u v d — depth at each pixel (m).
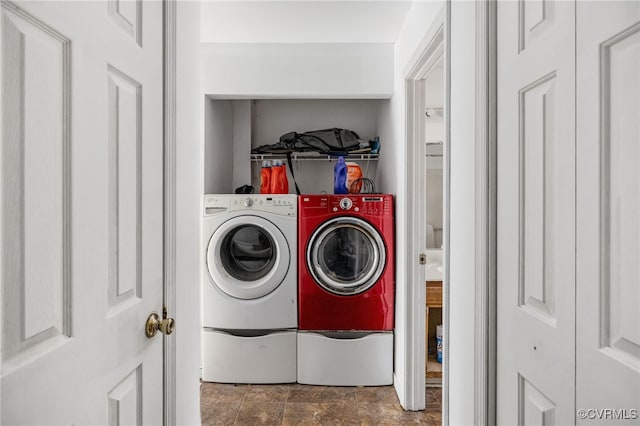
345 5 2.27
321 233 2.69
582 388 0.78
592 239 0.75
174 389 1.22
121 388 0.91
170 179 1.18
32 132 0.62
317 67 2.85
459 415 1.44
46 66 0.65
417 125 2.42
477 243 1.24
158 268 1.12
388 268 2.69
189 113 1.39
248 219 2.69
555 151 0.88
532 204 0.98
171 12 1.18
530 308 1.00
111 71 0.86
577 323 0.80
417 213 2.42
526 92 1.02
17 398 0.58
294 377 2.74
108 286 0.85
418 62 2.09
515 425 1.07
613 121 0.71
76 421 0.72
